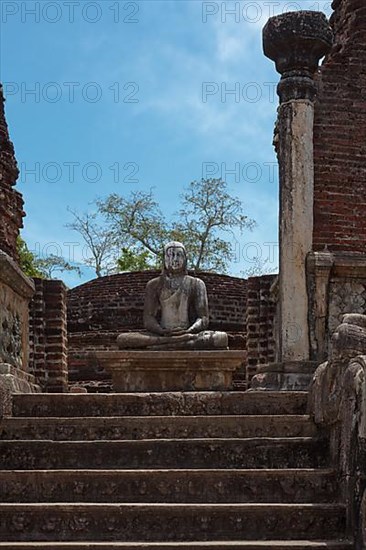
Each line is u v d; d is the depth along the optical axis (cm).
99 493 743
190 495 741
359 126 1148
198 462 784
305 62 1103
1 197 1050
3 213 1059
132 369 1152
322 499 741
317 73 1149
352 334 756
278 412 869
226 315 2336
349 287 1101
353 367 713
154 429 820
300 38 1089
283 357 1073
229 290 2375
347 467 703
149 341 1204
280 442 789
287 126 1099
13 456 788
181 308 1256
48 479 746
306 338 1076
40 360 1516
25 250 2991
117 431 820
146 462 784
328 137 1139
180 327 1247
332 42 1112
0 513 707
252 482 744
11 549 666
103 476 745
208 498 741
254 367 1514
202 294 1263
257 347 1518
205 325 1249
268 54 1126
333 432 770
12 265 1011
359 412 688
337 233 1124
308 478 745
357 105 1152
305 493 743
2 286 1010
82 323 2316
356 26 1173
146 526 704
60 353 1528
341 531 703
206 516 705
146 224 3716
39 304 1534
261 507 706
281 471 745
